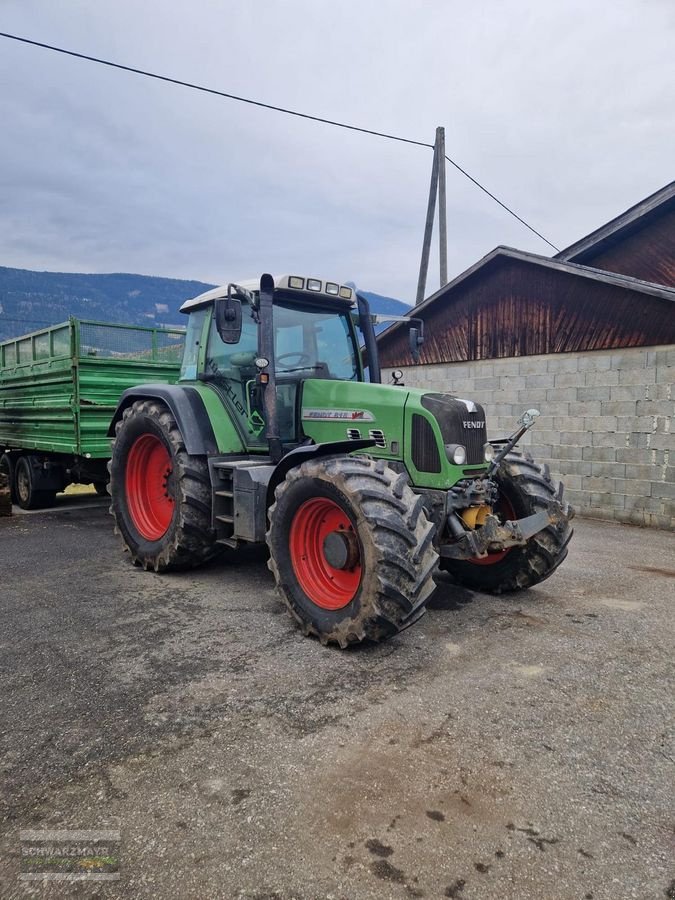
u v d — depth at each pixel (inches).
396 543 119.7
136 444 196.9
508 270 337.7
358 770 86.7
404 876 67.5
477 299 355.3
